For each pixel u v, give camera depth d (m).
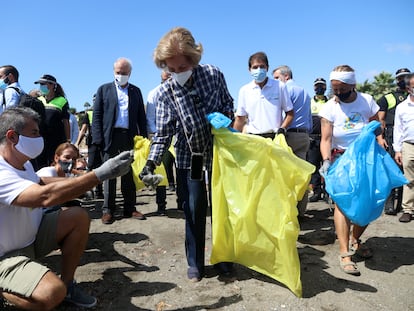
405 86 5.06
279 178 2.88
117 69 4.75
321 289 2.94
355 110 3.49
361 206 3.06
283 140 3.53
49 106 5.19
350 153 3.18
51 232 2.66
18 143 2.36
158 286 3.04
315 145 5.96
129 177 4.97
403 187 4.86
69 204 3.73
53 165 3.80
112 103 4.77
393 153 5.46
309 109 4.82
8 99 4.54
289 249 2.81
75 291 2.71
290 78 4.92
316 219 4.88
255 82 4.31
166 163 5.34
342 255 3.25
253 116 4.33
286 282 2.81
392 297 2.82
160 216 5.18
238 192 2.90
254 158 2.89
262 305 2.71
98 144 4.88
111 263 3.53
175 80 2.89
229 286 3.01
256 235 2.88
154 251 3.84
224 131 2.93
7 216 2.39
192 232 3.12
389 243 3.96
